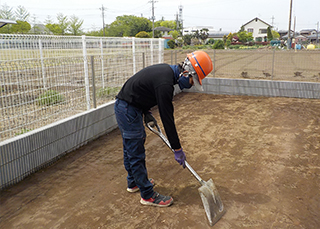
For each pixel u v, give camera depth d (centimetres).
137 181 289
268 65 1034
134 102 269
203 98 876
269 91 880
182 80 266
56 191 336
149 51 834
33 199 319
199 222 271
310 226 261
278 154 427
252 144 473
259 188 330
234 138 506
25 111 379
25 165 366
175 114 687
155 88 254
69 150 448
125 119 273
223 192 323
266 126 569
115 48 870
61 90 438
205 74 264
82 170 391
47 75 407
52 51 778
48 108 416
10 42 688
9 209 301
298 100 814
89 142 496
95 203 310
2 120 351
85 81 490
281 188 329
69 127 442
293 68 994
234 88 916
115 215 287
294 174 362
